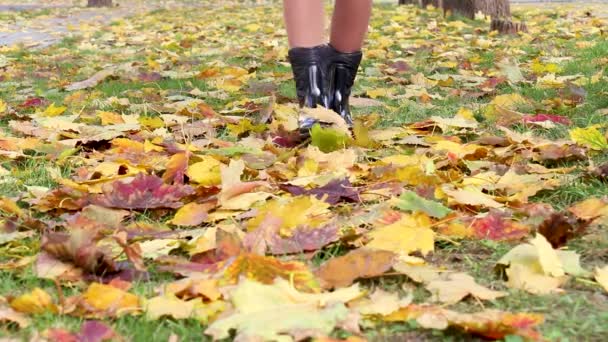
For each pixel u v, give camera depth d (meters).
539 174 2.86
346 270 1.89
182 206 2.55
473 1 11.20
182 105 4.54
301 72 3.52
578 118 3.80
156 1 20.14
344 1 3.43
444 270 1.98
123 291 1.79
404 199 2.35
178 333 1.68
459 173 2.92
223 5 17.84
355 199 2.60
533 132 3.64
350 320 1.65
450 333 1.66
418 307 1.69
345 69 3.55
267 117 3.88
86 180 2.82
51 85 5.62
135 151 3.32
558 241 2.12
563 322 1.70
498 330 1.58
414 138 3.42
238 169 2.71
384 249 2.07
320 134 3.24
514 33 9.14
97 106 4.61
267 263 1.81
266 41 8.49
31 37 10.05
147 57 7.35
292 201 2.33
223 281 1.82
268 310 1.63
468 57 6.71
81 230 2.01
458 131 3.67
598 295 1.84
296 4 3.48
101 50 8.37
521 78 5.14
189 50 8.20
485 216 2.32
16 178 3.01
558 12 12.15
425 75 5.75
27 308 1.75
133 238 2.26
